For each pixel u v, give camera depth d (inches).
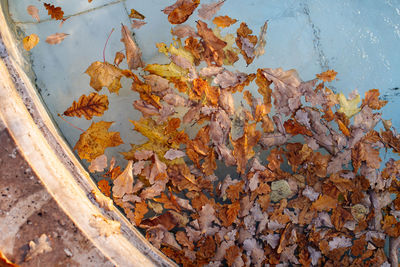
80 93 70.4
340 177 73.4
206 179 71.6
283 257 73.1
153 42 70.9
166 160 70.9
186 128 71.7
